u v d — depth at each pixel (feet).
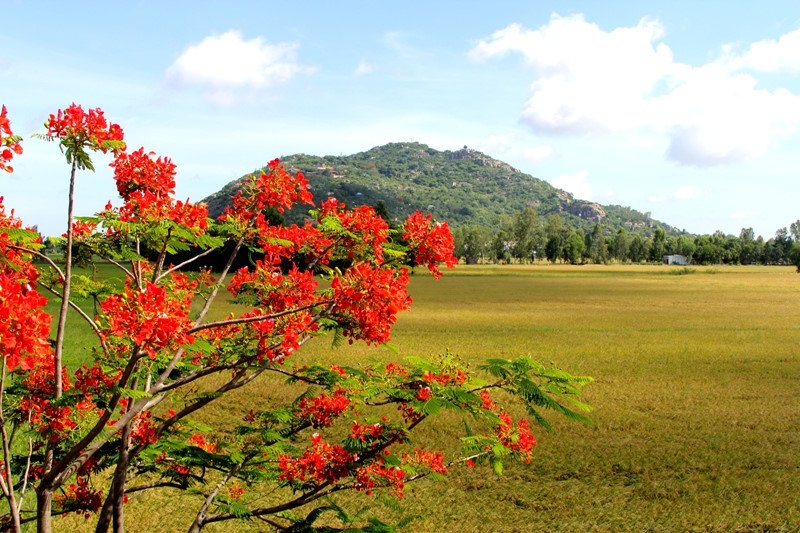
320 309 18.92
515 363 17.97
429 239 19.08
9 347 10.65
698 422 50.93
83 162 15.31
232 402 54.19
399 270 19.74
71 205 15.83
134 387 18.66
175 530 31.04
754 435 47.16
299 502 19.49
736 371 73.15
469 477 38.68
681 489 36.63
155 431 19.44
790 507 33.83
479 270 373.20
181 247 18.71
